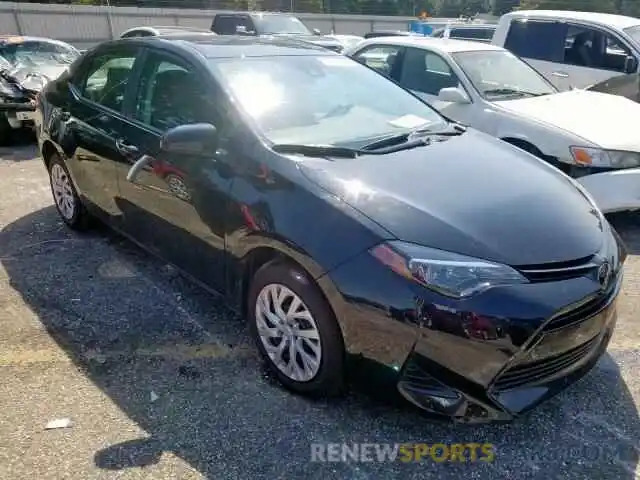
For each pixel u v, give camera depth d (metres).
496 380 2.34
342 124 3.33
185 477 2.31
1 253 4.41
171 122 3.44
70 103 4.43
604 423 2.66
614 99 5.84
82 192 4.41
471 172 2.93
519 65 6.31
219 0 34.03
